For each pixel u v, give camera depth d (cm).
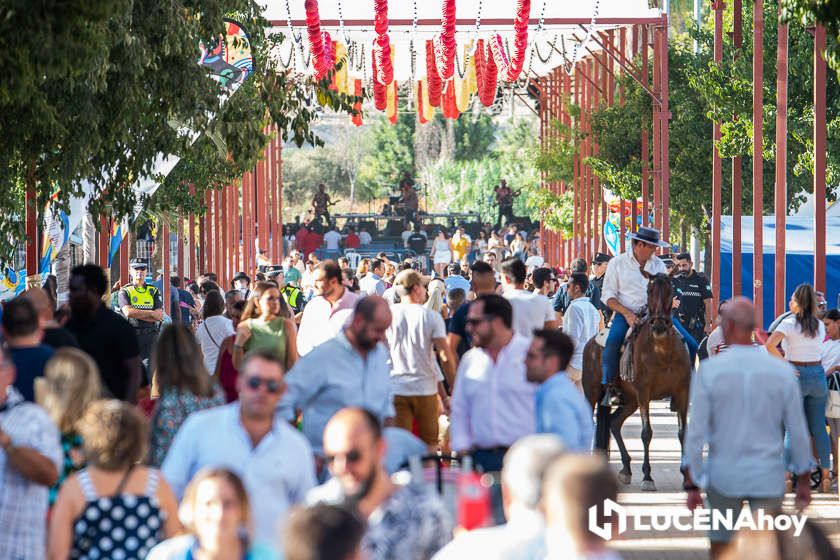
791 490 3609
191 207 7438
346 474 1540
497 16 7300
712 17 9800
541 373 2127
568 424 2088
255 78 4162
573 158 11662
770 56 7525
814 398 3512
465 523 1706
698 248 10938
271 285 3228
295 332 3225
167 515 1778
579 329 4394
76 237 6103
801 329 3469
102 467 1756
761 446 2155
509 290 3278
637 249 3731
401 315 3045
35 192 3575
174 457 1836
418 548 1512
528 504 1443
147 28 3478
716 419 2172
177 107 3672
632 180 9656
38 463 1886
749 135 7219
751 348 2180
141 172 3853
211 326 3738
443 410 3259
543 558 1423
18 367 2272
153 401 2858
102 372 2723
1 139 3244
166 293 7700
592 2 7662
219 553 1475
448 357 3070
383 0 5125
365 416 1551
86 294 2719
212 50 3950
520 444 1468
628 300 3738
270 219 14638
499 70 6231
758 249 6119
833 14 3130
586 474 1227
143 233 9462
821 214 4853
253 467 1819
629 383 3703
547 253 15438
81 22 2855
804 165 7325
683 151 9469
